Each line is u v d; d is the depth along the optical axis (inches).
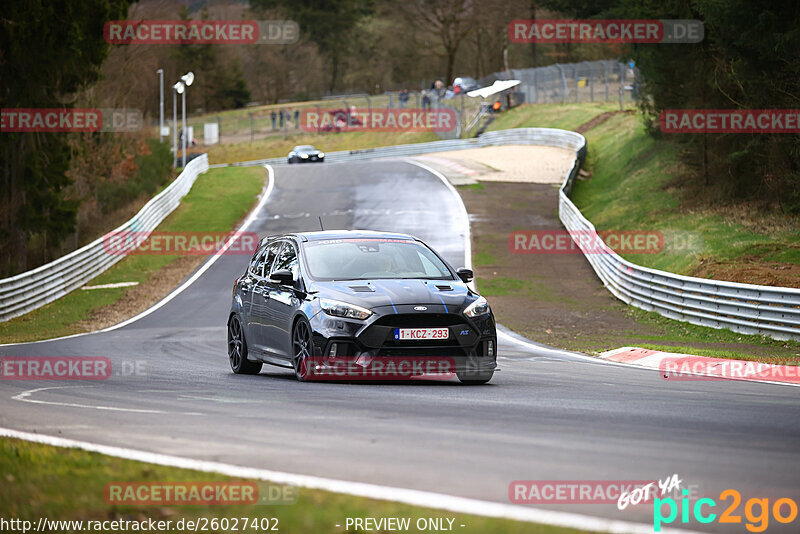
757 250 3597.4
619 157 7741.1
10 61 5236.2
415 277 1619.1
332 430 1024.9
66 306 4202.8
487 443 936.9
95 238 6983.3
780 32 3841.0
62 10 5255.9
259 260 1855.3
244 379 1685.5
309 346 1523.1
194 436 995.3
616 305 3634.4
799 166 4318.4
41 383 1656.0
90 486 725.3
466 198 6919.3
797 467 834.2
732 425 1081.4
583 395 1385.3
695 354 2202.3
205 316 3710.6
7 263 5482.3
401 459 855.1
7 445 915.4
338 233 1747.0
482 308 1530.5
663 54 5132.9
